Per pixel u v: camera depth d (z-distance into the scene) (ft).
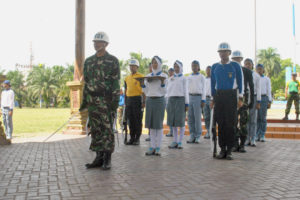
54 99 199.52
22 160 18.72
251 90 21.91
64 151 22.24
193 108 26.91
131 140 26.12
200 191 12.11
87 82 16.30
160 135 20.45
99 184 13.14
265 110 27.96
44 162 18.11
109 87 16.03
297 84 37.86
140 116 25.91
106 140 15.93
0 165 17.21
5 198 11.21
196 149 23.18
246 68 22.13
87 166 16.46
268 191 12.12
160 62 20.74
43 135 34.58
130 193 11.84
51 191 12.10
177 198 11.23
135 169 16.11
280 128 32.40
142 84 20.65
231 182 13.48
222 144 19.22
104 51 16.20
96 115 15.96
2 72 201.16
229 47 19.11
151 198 11.23
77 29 36.52
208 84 29.99
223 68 19.13
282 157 19.83
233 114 18.92
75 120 35.45
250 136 25.31
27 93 201.57
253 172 15.42
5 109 30.32
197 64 27.04
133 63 25.88
